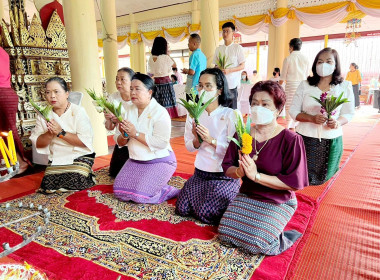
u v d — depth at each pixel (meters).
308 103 2.71
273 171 1.75
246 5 9.77
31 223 2.17
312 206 2.45
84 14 3.79
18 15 3.96
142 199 2.51
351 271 1.62
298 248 1.84
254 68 16.23
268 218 1.76
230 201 2.15
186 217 2.29
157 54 5.32
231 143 1.94
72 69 3.94
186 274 1.59
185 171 3.55
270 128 1.79
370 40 14.19
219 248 1.84
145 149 2.60
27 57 4.04
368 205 2.49
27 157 4.05
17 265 1.04
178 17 11.66
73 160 2.87
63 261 1.71
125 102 2.97
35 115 4.17
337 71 2.57
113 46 8.53
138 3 11.73
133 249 1.83
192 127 2.27
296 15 8.66
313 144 2.70
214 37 6.41
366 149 4.52
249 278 1.55
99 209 2.42
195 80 4.91
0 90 3.27
